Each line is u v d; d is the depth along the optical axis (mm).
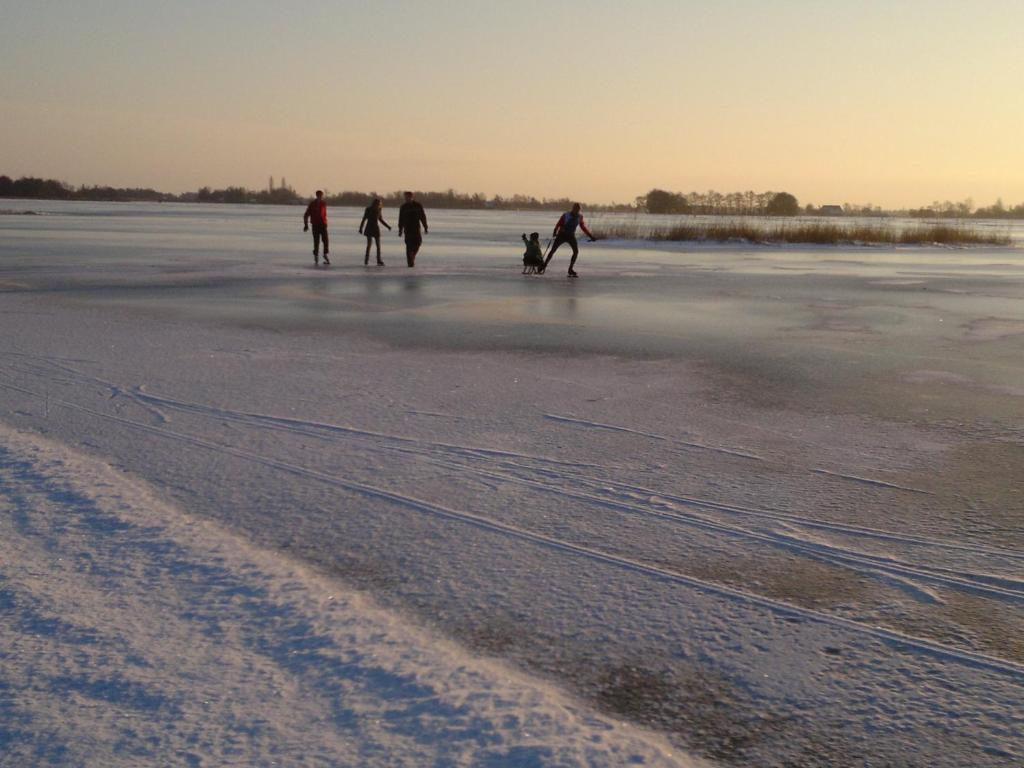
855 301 19125
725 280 24141
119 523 5516
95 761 3234
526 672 4004
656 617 4535
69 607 4422
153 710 3557
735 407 9016
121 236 45219
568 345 12664
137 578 4766
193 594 4586
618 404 9086
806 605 4695
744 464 7102
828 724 3635
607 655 4160
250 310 16031
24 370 10281
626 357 11773
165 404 8812
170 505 6043
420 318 15297
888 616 4582
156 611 4398
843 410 8930
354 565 5125
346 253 32906
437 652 4066
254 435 7762
